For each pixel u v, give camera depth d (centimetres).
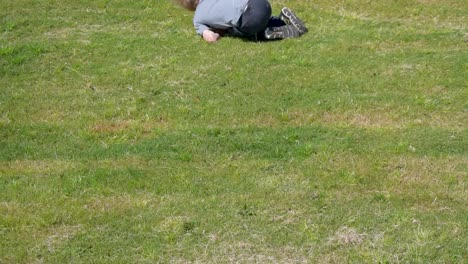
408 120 987
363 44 1215
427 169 867
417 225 765
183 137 957
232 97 1055
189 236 755
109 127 992
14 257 732
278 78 1103
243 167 882
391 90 1064
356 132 960
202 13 1255
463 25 1294
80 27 1305
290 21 1262
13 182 859
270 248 738
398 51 1187
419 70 1116
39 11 1363
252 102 1039
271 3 1401
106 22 1325
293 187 836
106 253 736
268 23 1286
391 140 937
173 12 1367
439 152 905
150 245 743
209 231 762
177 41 1241
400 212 786
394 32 1262
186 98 1059
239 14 1219
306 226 764
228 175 864
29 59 1183
